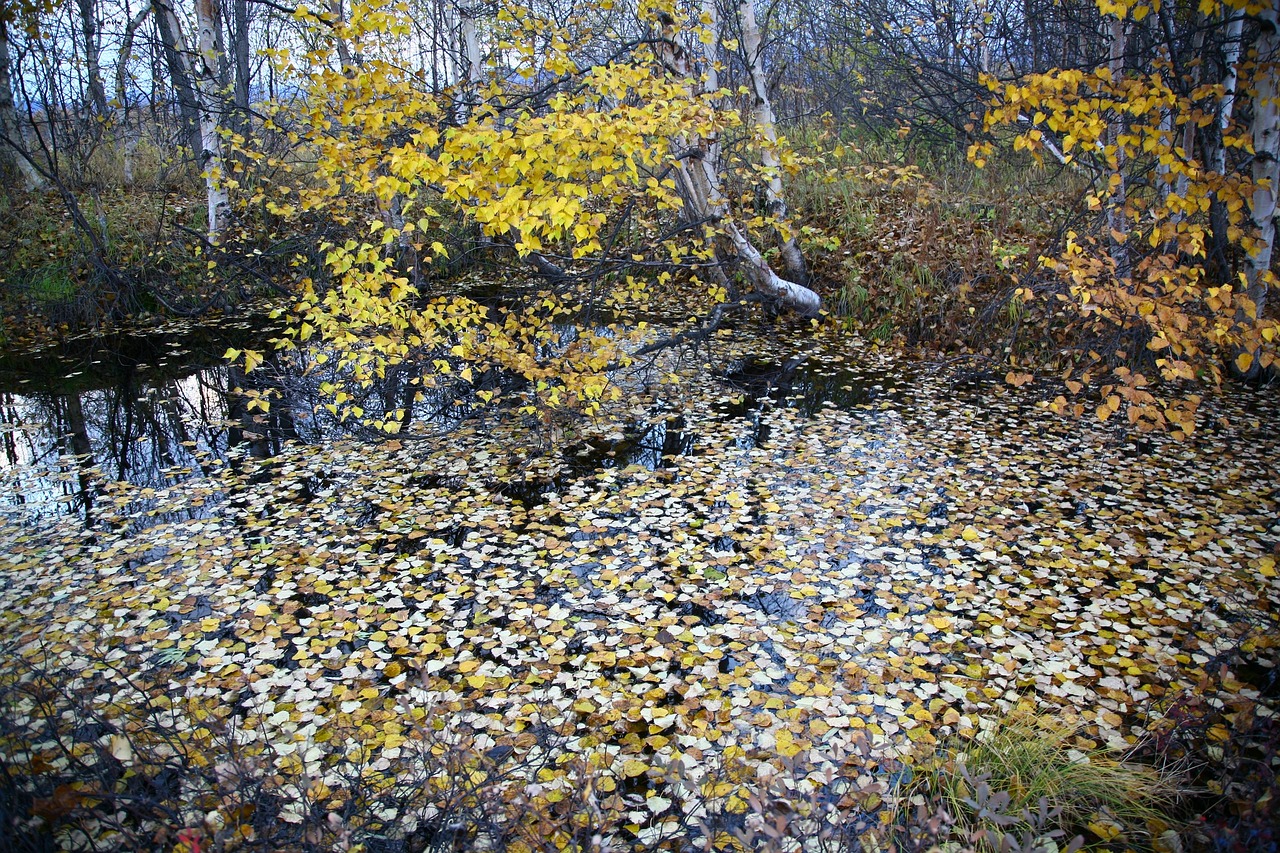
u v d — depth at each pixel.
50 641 3.84
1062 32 10.90
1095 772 2.92
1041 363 7.81
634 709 3.36
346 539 4.87
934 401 7.18
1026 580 4.25
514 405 7.33
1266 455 5.73
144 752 2.80
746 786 2.86
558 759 3.05
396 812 2.72
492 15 9.09
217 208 10.23
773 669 3.61
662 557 4.60
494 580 4.39
